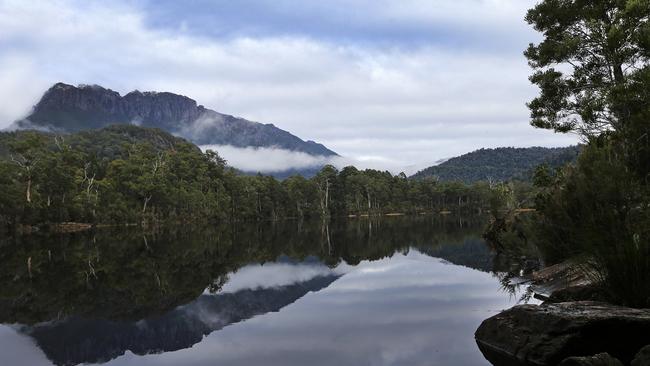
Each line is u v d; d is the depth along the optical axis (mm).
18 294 19062
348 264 27609
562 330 8500
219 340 11602
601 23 19109
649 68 17016
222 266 28250
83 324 13875
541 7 21203
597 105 18984
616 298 10000
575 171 16828
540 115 22328
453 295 16281
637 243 10016
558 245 17375
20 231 69625
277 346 10773
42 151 83438
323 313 14297
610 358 7125
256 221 123500
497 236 36469
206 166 118938
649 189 11188
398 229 69688
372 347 10258
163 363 9930
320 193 137125
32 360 10492
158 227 89500
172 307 16203
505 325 9820
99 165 99750
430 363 8930
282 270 25891
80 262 30750
